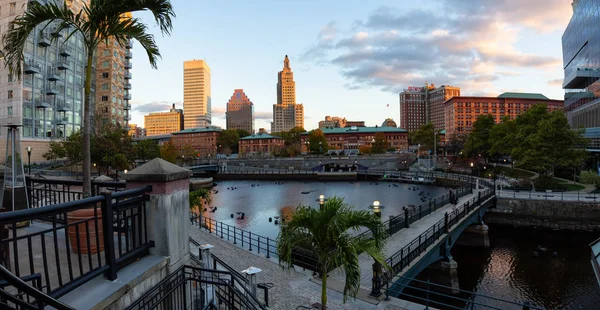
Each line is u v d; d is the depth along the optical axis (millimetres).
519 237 34281
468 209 28859
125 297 4730
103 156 48062
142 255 5566
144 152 64188
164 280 5371
